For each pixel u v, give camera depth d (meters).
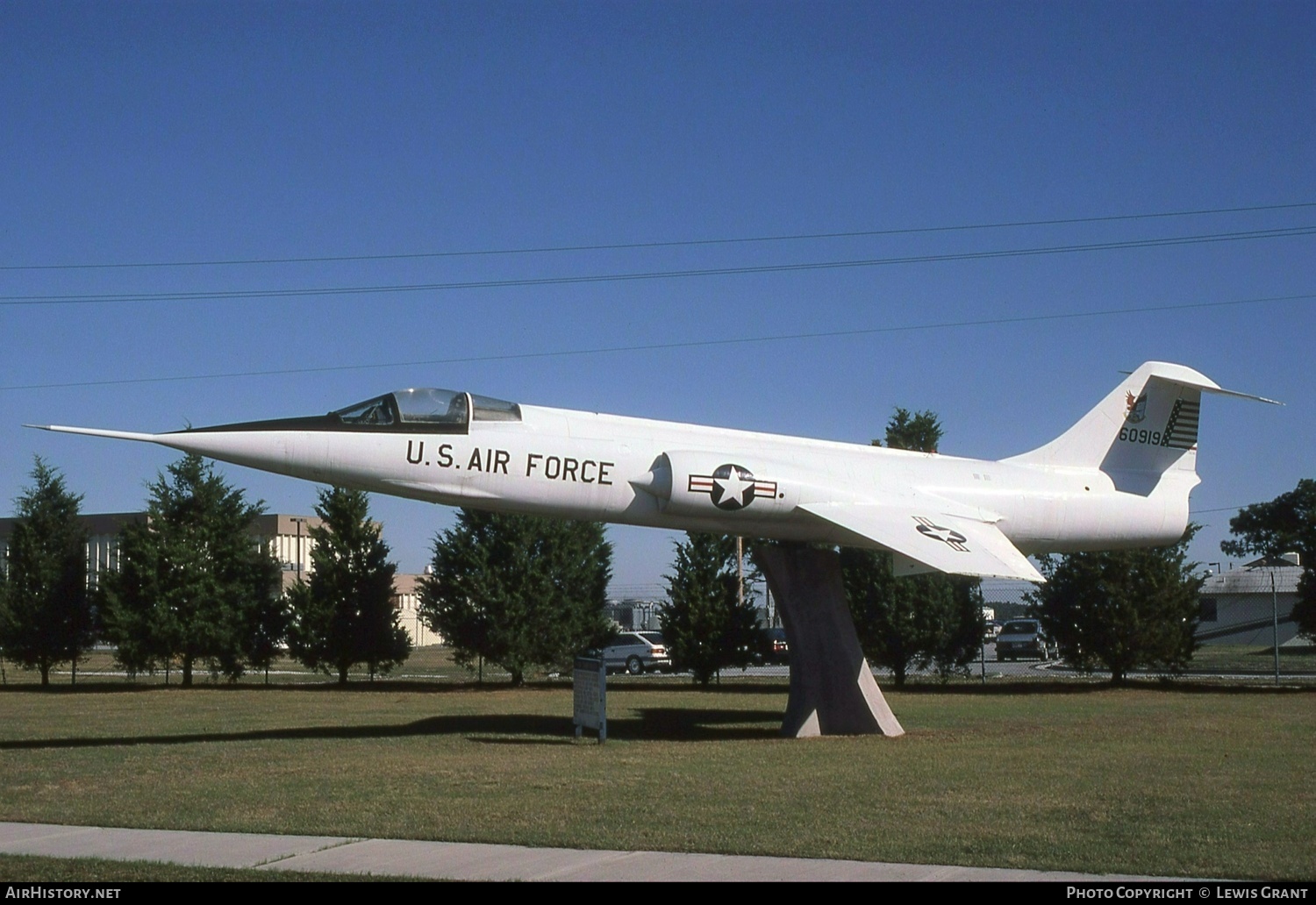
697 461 16.92
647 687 30.06
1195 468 22.00
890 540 16.28
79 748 15.25
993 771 12.77
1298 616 28.11
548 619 30.20
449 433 16.48
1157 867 7.91
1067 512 20.38
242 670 32.41
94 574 34.25
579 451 16.98
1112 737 16.47
